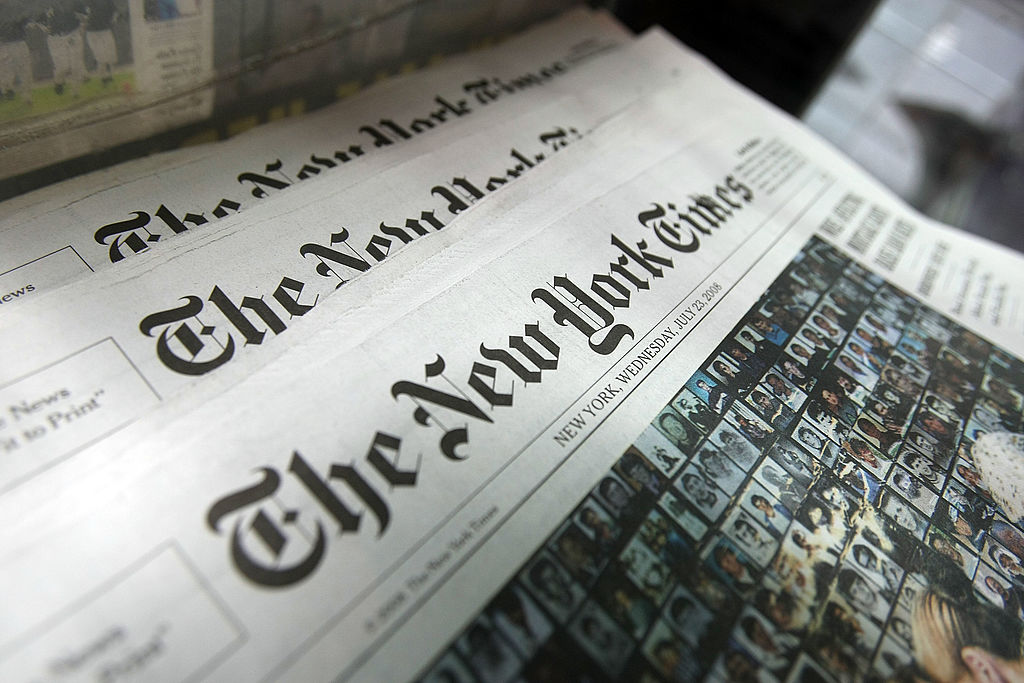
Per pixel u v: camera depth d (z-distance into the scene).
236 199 0.37
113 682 0.21
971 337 0.43
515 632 0.25
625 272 0.39
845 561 0.30
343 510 0.26
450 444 0.29
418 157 0.43
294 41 0.41
